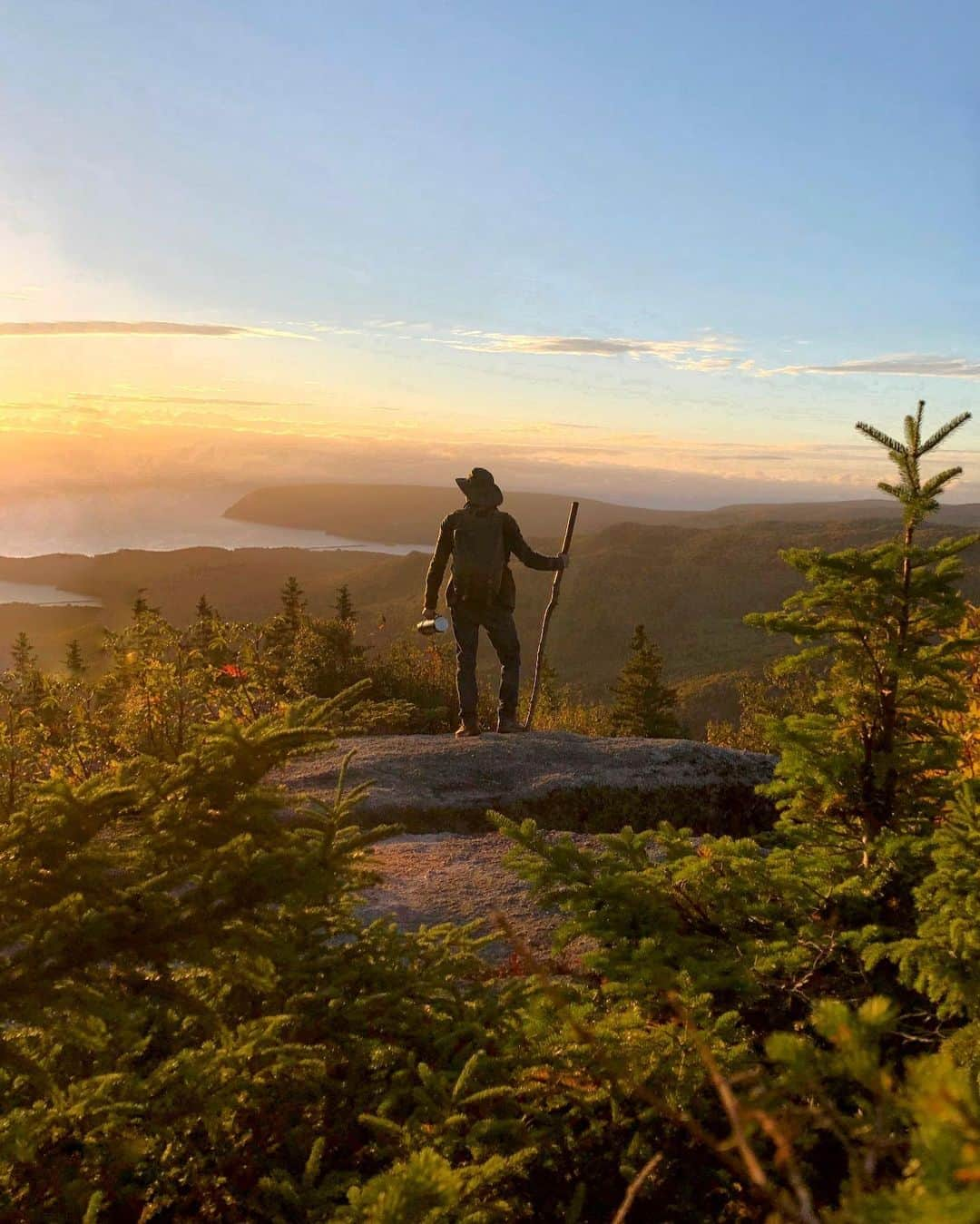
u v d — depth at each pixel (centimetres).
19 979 184
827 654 334
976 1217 78
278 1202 205
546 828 706
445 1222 175
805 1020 263
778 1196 105
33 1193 210
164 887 198
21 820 195
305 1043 243
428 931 306
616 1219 139
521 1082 235
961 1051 212
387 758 775
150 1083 219
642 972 260
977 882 248
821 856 318
